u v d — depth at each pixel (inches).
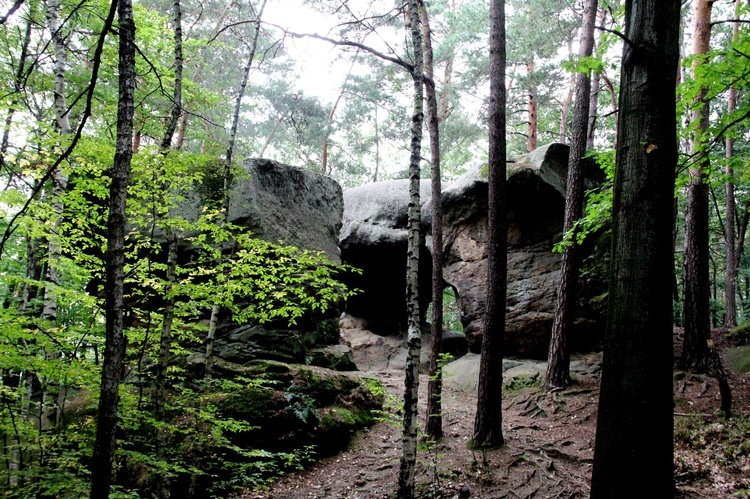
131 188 208.8
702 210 375.6
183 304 237.1
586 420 322.0
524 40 610.5
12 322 183.2
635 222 125.5
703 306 372.5
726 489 221.5
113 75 339.0
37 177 194.1
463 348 618.8
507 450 279.0
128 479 235.1
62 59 291.9
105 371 139.8
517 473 257.1
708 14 357.1
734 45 215.8
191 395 256.4
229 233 239.6
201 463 247.3
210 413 235.8
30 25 294.2
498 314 291.1
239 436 276.1
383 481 266.4
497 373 289.9
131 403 214.1
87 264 235.3
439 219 319.9
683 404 322.7
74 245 249.6
